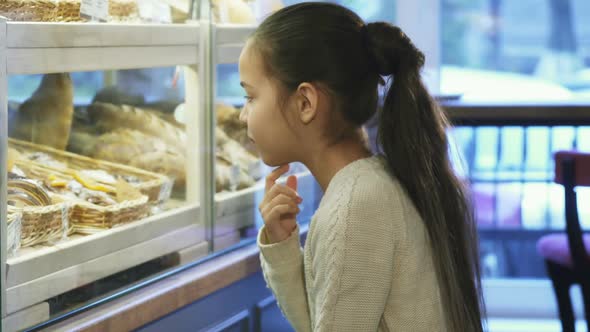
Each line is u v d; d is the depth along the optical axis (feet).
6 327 4.54
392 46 4.37
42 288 4.78
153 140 6.26
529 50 14.80
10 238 4.59
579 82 14.76
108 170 5.98
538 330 12.92
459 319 4.42
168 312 5.51
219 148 6.48
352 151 4.54
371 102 4.46
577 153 8.71
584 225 13.30
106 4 5.36
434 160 4.42
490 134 13.79
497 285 13.58
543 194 13.84
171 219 5.90
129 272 5.51
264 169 7.07
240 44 6.70
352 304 4.12
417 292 4.28
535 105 11.29
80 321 4.89
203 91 6.23
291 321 4.86
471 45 14.82
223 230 6.45
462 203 4.55
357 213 4.15
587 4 14.56
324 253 4.17
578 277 9.08
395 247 4.23
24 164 5.31
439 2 14.06
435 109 4.50
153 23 5.77
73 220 5.29
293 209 4.77
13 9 4.70
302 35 4.34
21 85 5.38
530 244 13.96
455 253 4.48
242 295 6.40
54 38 4.83
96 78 6.11
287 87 4.39
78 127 5.99
